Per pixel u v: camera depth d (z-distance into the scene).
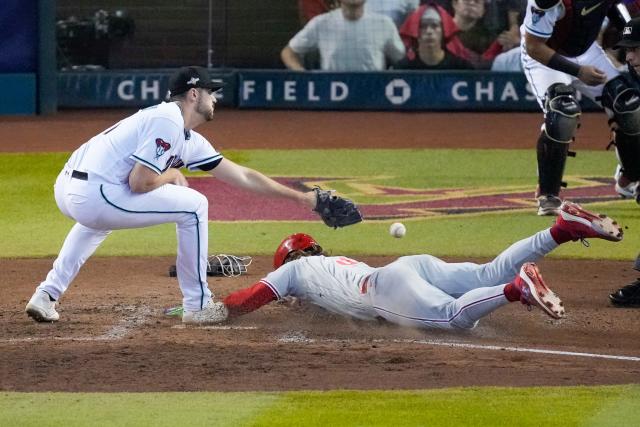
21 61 58.94
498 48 60.47
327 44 61.50
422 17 60.69
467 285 20.20
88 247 21.72
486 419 15.30
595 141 51.09
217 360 18.80
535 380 17.47
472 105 60.59
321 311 21.88
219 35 62.19
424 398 16.34
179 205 20.95
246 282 26.19
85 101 61.22
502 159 46.47
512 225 33.34
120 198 20.70
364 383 17.34
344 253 29.66
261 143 50.75
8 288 25.62
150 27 62.06
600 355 19.28
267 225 33.75
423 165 45.06
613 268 27.81
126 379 17.64
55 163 45.19
